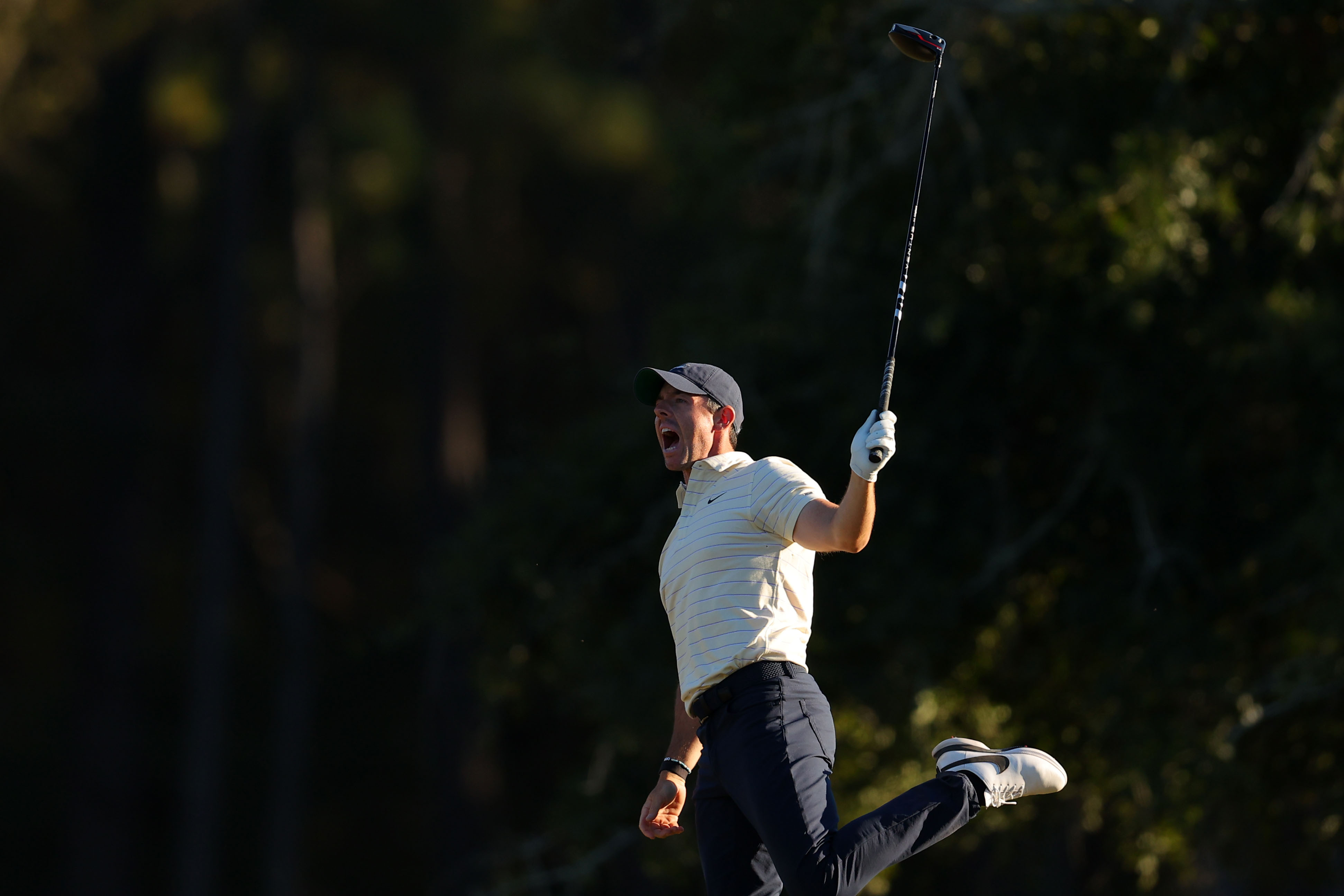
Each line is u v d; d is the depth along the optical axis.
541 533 33.81
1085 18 29.39
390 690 81.88
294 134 71.19
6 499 83.06
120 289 78.81
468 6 63.22
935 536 30.30
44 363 84.38
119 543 79.75
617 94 59.47
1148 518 28.34
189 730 72.62
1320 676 26.44
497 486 36.97
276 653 79.19
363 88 72.38
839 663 30.06
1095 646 30.67
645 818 14.49
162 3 65.50
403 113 68.31
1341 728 28.38
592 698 32.25
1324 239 28.69
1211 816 31.39
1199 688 29.27
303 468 73.38
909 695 29.48
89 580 79.81
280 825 71.69
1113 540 30.25
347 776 81.06
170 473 86.75
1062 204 29.11
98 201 77.62
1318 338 27.19
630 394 36.12
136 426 80.19
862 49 32.16
